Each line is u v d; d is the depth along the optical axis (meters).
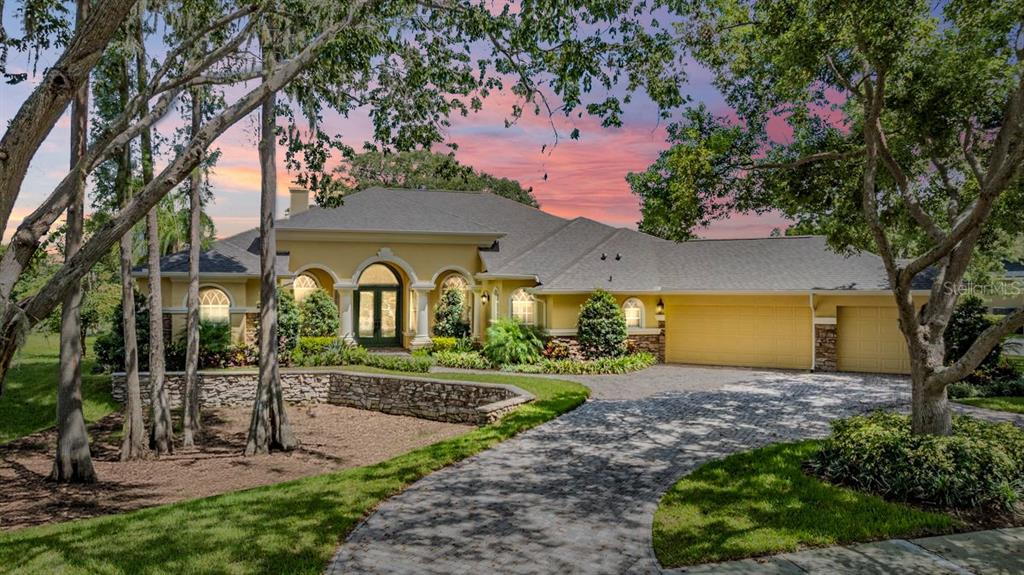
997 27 10.50
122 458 13.83
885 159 10.62
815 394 16.59
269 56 9.63
